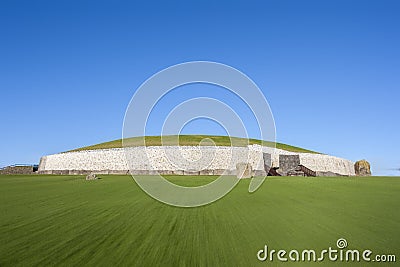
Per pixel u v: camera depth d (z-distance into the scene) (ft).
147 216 52.16
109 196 74.23
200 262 31.53
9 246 36.35
